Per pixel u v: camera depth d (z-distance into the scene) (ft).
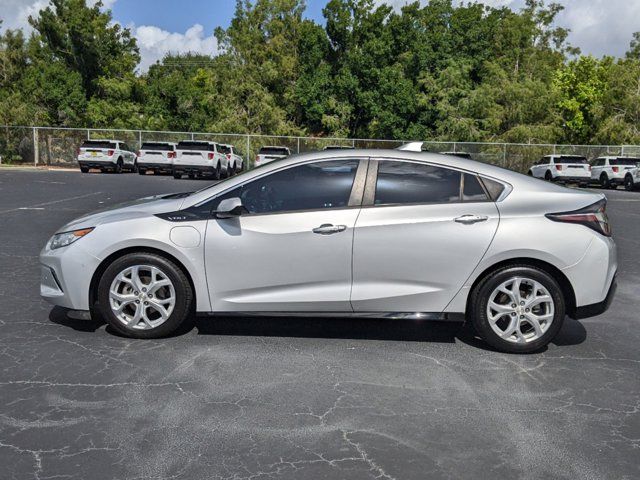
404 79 137.08
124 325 15.88
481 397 12.70
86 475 9.42
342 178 15.67
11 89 140.77
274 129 141.90
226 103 144.87
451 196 15.49
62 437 10.64
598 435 11.07
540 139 132.57
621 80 134.92
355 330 17.22
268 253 15.34
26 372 13.62
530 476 9.61
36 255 27.17
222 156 96.84
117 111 135.74
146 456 10.02
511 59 159.22
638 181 93.97
